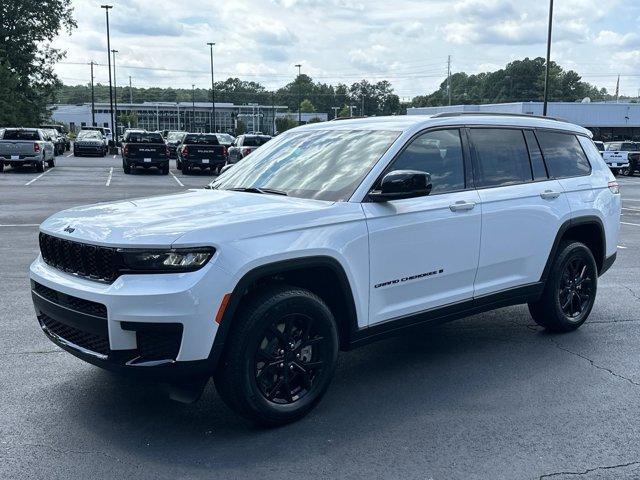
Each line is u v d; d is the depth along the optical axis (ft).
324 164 15.44
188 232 11.66
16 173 88.53
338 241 13.34
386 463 11.73
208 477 11.18
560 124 20.04
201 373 11.82
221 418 13.55
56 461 11.64
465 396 14.83
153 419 13.44
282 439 12.62
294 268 12.67
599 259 20.85
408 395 14.88
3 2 166.71
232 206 13.48
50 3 172.35
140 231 11.84
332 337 13.60
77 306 12.25
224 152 94.43
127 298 11.34
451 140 16.38
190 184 75.20
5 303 22.06
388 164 14.70
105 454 11.94
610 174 21.45
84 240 12.16
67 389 14.94
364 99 463.01
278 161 16.53
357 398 14.67
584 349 18.29
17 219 43.21
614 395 14.96
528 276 18.06
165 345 11.62
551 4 107.14
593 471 11.51
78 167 104.01
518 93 470.39
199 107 418.10
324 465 11.63
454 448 12.31
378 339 14.67
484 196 16.49
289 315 12.83
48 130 143.64
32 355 17.12
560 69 479.41
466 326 20.65
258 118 422.41
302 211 13.12
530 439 12.69
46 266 13.66
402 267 14.69
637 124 190.60
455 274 15.94
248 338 12.21
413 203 14.87
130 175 89.92
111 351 11.70
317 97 496.23
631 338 19.34
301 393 13.48
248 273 12.02
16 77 155.74
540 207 17.97
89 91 542.16
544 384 15.60
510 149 17.93
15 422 13.21
